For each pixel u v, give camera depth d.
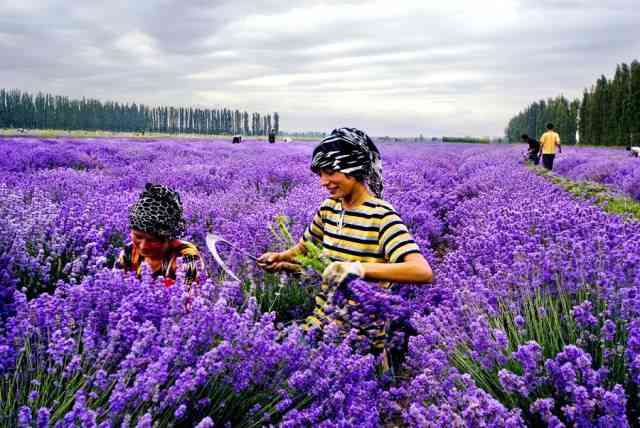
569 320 2.31
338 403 1.82
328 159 2.28
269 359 1.82
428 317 2.48
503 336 2.06
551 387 1.87
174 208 2.45
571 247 3.13
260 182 10.02
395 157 21.08
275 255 2.66
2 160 11.28
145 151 18.42
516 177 9.95
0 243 2.97
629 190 10.19
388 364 2.62
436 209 7.45
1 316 2.16
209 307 1.90
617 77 63.97
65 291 2.02
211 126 175.75
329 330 2.05
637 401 1.85
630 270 2.64
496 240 3.64
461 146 43.22
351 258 2.43
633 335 1.88
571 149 40.25
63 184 7.16
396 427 2.31
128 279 2.17
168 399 1.56
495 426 1.62
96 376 1.58
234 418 1.82
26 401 1.64
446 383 2.04
